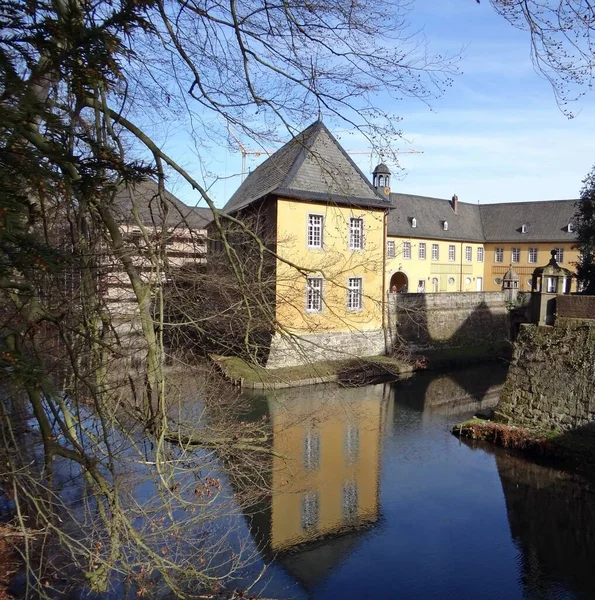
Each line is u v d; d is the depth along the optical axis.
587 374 13.25
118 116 5.16
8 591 6.44
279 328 6.62
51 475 5.49
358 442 13.99
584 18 4.30
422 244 42.50
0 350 3.12
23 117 3.10
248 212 22.56
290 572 8.09
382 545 9.02
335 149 22.70
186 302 7.46
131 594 6.27
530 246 45.09
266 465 9.09
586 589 7.89
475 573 8.27
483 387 20.67
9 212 2.77
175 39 5.00
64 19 3.46
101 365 5.61
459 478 11.85
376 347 23.56
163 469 5.39
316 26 5.35
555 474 12.09
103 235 6.03
